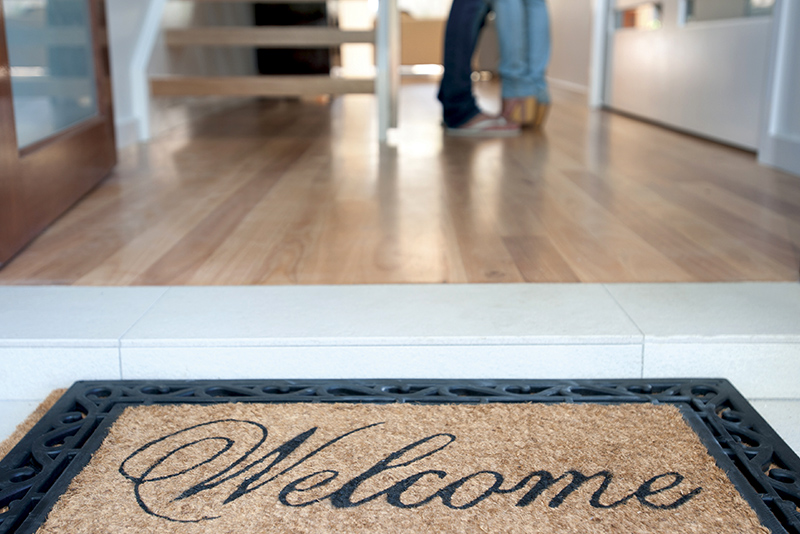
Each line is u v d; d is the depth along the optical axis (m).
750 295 1.25
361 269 1.40
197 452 0.91
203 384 1.09
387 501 0.82
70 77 1.95
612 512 0.79
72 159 1.88
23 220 1.52
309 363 1.11
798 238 1.60
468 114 3.32
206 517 0.79
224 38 3.27
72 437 0.95
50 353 1.10
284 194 2.07
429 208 1.90
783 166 2.40
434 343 1.10
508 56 3.32
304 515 0.79
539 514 0.79
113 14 2.80
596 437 0.94
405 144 3.02
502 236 1.63
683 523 0.78
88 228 1.70
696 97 3.21
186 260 1.46
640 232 1.66
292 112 4.38
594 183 2.21
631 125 3.68
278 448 0.92
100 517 0.79
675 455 0.90
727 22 2.88
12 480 0.87
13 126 1.46
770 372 1.11
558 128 3.56
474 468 0.88
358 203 1.95
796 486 0.84
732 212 1.83
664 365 1.11
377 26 3.04
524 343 1.10
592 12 4.54
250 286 1.31
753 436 0.94
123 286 1.31
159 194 2.06
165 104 3.40
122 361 1.11
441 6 8.39
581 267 1.41
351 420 0.99
